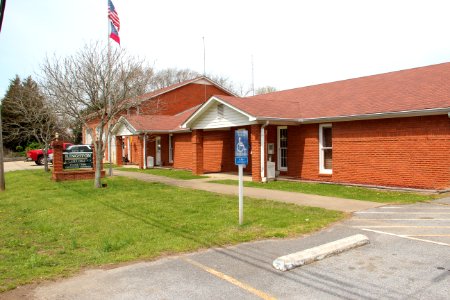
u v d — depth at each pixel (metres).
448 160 11.87
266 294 4.54
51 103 16.98
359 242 6.27
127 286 4.85
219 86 37.91
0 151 15.50
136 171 24.09
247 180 17.17
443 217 8.34
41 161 35.50
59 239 7.30
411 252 5.89
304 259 5.49
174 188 14.70
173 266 5.57
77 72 19.16
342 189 13.53
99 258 5.98
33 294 4.65
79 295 4.61
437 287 4.55
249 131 20.48
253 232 7.34
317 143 16.17
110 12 18.98
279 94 21.84
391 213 8.95
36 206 11.09
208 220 8.53
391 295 4.39
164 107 32.62
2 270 5.50
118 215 9.41
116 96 15.96
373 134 13.94
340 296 4.42
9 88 40.78
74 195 13.22
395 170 13.28
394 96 14.25
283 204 10.45
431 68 16.47
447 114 11.84
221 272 5.29
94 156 19.86
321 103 17.02
